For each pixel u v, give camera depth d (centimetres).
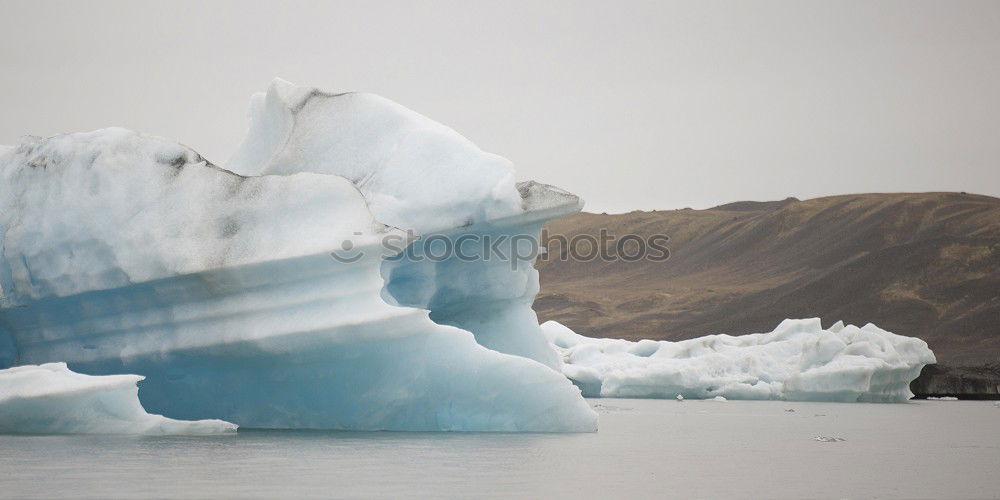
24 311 9250
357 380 8544
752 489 6016
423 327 8300
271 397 8794
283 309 8312
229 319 8425
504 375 8556
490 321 10062
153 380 8950
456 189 9238
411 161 9456
